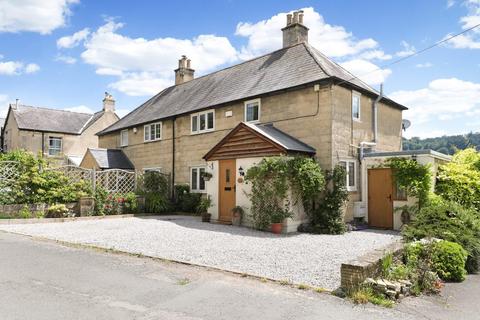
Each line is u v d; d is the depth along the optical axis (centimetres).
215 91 1922
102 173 1711
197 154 1872
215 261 773
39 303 498
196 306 504
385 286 569
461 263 756
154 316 464
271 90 1502
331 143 1327
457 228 920
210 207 1516
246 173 1346
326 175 1316
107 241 984
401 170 1327
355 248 945
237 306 507
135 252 841
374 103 1609
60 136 3531
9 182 1425
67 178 1554
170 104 2219
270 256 832
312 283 627
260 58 1914
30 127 3372
